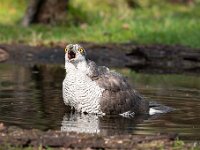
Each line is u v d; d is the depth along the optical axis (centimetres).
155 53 2153
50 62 2084
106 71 1320
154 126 1191
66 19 2625
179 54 2145
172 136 1057
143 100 1335
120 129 1157
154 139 1037
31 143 1007
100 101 1273
